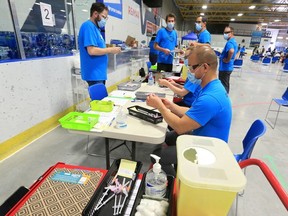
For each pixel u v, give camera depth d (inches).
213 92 44.1
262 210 60.3
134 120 52.9
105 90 88.2
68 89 120.4
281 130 119.6
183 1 447.8
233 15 580.4
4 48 81.7
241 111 152.8
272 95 205.3
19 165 75.8
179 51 168.6
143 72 188.1
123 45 173.9
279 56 574.2
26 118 89.4
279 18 600.1
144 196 28.7
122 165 37.1
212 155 24.3
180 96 89.5
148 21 301.4
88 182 33.6
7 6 81.6
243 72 374.0
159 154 53.4
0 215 29.7
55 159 80.7
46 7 106.3
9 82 79.4
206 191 20.3
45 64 99.0
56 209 28.3
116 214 27.1
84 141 95.2
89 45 89.8
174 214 25.3
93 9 90.5
